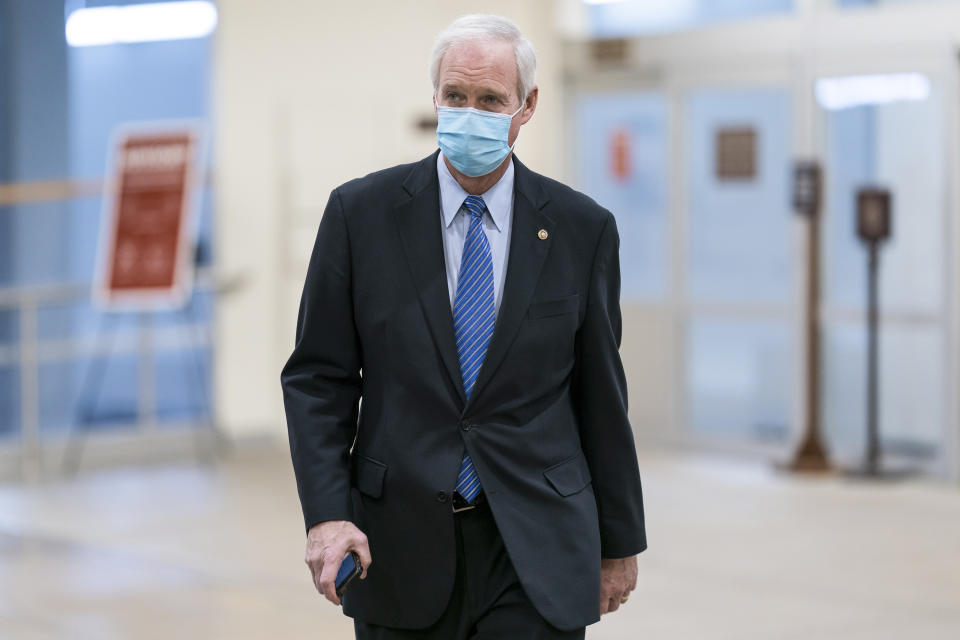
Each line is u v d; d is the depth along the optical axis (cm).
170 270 2233
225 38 2417
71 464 2288
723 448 2395
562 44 2522
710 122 2380
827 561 1648
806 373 2248
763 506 1980
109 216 2278
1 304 2227
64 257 2295
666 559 1659
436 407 650
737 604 1448
